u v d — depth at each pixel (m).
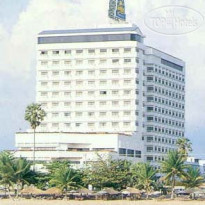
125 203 170.62
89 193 185.62
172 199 196.88
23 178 185.00
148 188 198.88
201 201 190.38
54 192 179.00
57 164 199.38
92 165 198.38
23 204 159.00
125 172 196.38
